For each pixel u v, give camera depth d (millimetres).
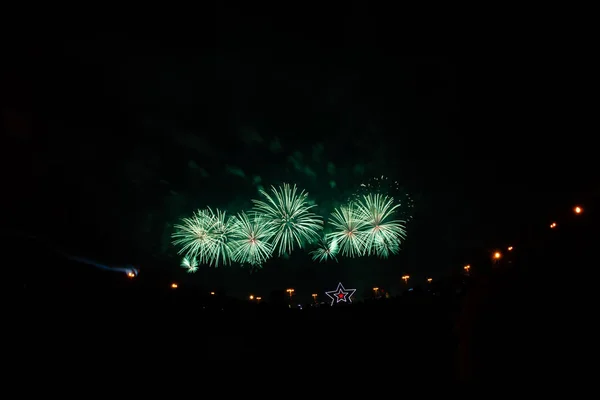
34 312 8508
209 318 10906
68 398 6375
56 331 8070
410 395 6824
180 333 9469
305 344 9992
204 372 7922
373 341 9844
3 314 8117
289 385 7691
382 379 7625
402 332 10141
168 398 6855
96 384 6867
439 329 9641
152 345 8539
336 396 7184
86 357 7543
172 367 7879
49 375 6801
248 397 7184
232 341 9711
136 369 7535
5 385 6363
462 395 4586
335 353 9336
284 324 11633
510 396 3711
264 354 9211
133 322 9312
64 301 9352
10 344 7305
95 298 9977
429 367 7727
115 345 8172
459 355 4898
